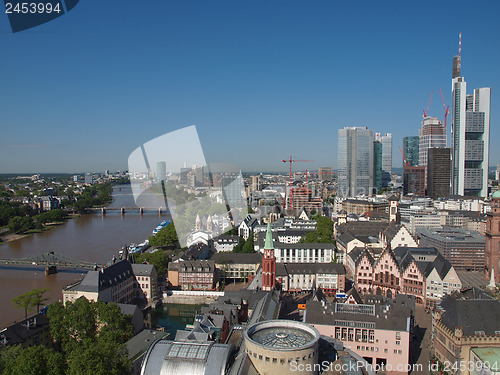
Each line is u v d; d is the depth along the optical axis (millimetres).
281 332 93062
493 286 179000
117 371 94250
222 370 83688
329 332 118125
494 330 112375
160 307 186250
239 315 146000
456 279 163875
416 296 174625
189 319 170875
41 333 131000
